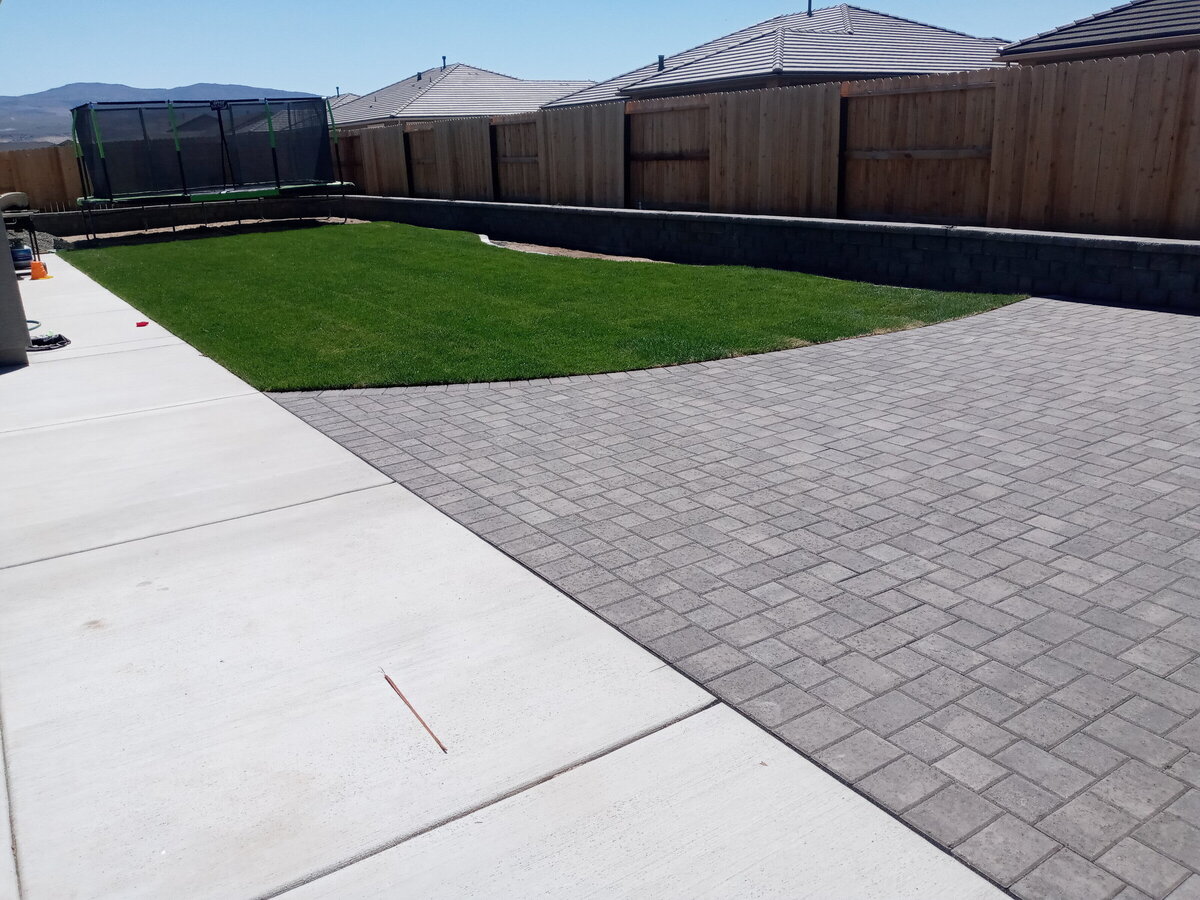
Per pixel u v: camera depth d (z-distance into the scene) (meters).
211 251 16.27
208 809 2.66
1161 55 8.55
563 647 3.41
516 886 2.36
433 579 3.95
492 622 3.59
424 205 19.17
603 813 2.60
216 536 4.45
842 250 11.07
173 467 5.41
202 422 6.28
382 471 5.25
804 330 8.34
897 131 11.02
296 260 14.53
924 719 2.93
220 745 2.93
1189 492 4.57
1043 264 9.30
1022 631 3.40
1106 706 2.97
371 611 3.71
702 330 8.45
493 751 2.87
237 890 2.37
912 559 3.98
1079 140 9.31
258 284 12.16
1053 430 5.55
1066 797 2.59
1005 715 2.94
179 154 18.48
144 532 4.52
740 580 3.85
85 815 2.65
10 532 4.57
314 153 20.17
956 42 21.45
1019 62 14.43
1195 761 2.71
